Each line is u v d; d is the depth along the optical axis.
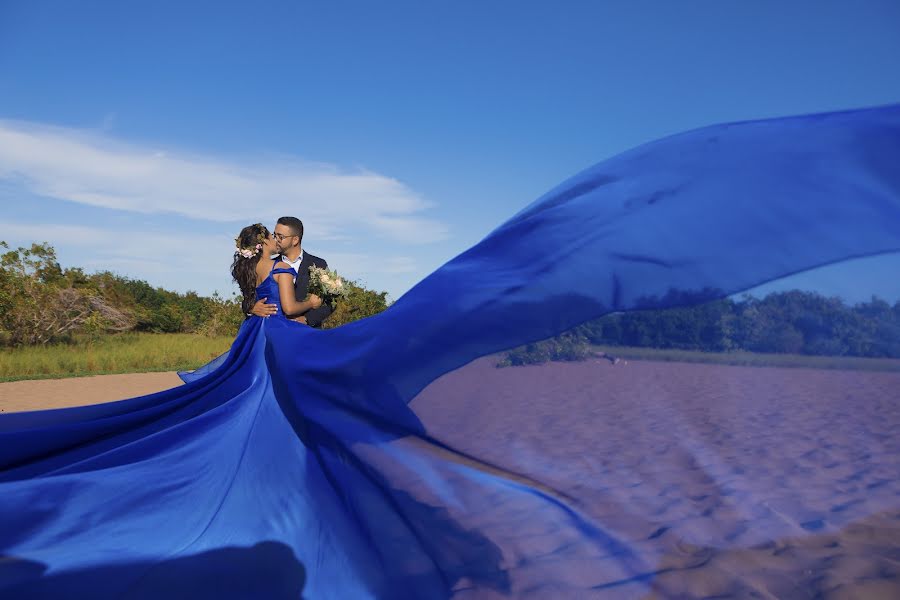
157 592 2.60
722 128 2.73
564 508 2.49
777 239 2.34
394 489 2.78
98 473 3.52
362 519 2.85
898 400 2.22
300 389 3.39
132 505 3.26
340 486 3.10
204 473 3.53
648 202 2.60
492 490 2.60
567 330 2.55
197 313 33.12
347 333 3.24
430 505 2.68
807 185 2.39
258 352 4.53
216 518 3.16
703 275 2.39
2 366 14.67
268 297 4.77
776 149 2.52
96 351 18.45
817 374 2.31
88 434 3.81
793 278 2.29
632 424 2.48
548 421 2.55
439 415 2.75
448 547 2.57
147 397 4.26
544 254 2.72
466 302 2.76
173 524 3.13
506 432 2.62
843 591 2.03
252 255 5.01
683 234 2.46
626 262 2.51
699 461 2.39
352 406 3.04
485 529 2.55
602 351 2.52
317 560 2.81
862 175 2.36
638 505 2.42
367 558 2.75
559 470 2.53
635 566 2.28
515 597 2.31
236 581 2.68
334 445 3.19
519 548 2.46
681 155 2.68
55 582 2.65
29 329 19.16
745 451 2.36
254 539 2.99
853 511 2.24
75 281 21.59
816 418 2.31
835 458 2.29
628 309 2.47
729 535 2.31
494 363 2.67
